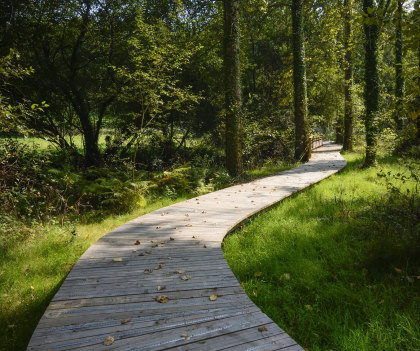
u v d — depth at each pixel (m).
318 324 2.87
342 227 5.19
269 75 23.48
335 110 21.66
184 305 2.78
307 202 7.22
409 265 3.77
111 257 3.99
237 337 2.30
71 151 12.84
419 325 2.66
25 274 4.14
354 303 3.16
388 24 3.51
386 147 11.33
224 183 10.43
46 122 13.34
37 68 12.26
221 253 4.13
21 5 11.73
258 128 14.16
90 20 13.65
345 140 20.72
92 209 7.72
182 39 14.48
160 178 9.66
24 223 5.82
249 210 6.44
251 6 14.98
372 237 4.47
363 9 10.64
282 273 3.86
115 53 14.45
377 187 8.07
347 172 11.55
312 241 4.80
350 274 3.71
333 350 2.54
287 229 5.35
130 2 14.12
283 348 2.17
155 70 9.62
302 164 14.48
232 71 11.12
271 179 10.41
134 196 7.99
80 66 14.44
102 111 15.35
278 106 20.62
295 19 15.32
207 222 5.64
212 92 17.55
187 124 17.66
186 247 4.36
